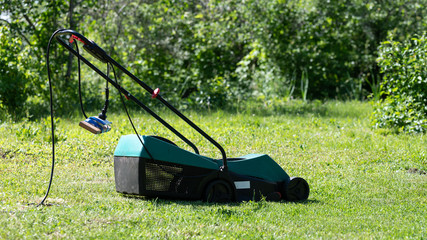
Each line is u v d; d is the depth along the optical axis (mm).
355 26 20344
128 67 17406
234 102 17203
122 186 5793
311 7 19453
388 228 4867
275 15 19109
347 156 9664
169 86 18359
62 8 15586
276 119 14180
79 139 10125
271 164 6496
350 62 20781
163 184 5684
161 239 4137
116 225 4449
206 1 20484
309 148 10352
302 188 6582
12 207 4965
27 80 14164
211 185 5801
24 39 16531
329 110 16391
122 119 13367
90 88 16719
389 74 13078
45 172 7480
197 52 18734
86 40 5066
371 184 7617
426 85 12352
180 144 10180
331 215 5445
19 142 9664
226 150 9898
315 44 19625
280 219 5062
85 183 6734
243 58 20266
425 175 8406
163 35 18859
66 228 4270
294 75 19422
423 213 5766
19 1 15078
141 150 5543
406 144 10703
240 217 4980
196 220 4766
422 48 12555
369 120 14109
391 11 20828
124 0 18328
